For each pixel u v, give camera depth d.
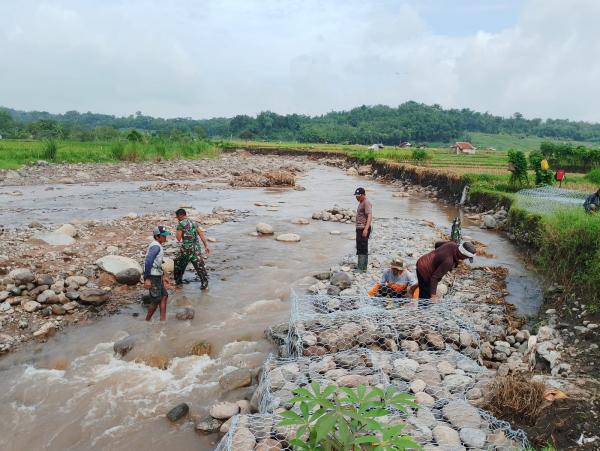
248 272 12.84
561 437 5.04
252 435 5.24
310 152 74.38
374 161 49.84
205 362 8.03
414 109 182.25
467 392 6.13
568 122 199.62
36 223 16.66
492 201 22.58
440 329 7.93
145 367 7.86
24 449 5.89
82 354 8.22
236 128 164.00
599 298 8.67
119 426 6.34
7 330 8.89
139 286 11.30
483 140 157.62
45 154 41.91
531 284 11.69
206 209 23.47
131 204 23.98
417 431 5.12
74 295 10.06
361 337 7.69
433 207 25.86
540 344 7.41
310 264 13.70
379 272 12.17
